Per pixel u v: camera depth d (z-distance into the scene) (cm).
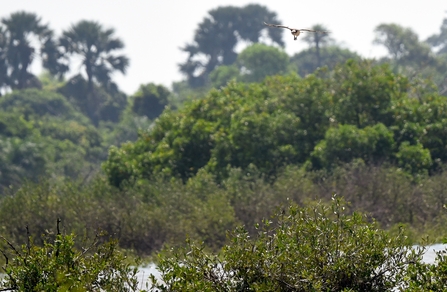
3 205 8250
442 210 8188
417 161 10394
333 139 10544
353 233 3838
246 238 3869
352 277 3722
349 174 9481
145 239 7781
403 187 8869
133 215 7975
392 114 11325
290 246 3759
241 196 8738
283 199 8512
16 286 3750
